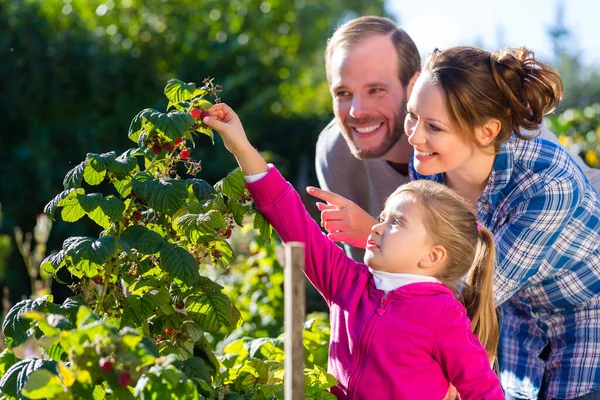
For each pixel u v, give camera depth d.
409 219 2.26
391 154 3.23
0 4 9.30
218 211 2.25
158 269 2.35
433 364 2.17
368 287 2.33
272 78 11.44
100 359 1.79
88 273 2.19
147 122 2.26
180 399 1.78
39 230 5.38
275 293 5.11
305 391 2.17
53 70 9.23
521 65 2.44
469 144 2.42
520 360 2.79
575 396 2.57
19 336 2.07
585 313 2.62
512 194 2.49
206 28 11.19
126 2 10.98
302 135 11.90
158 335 2.34
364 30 3.11
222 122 2.32
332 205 2.66
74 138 9.25
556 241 2.52
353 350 2.21
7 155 9.12
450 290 2.30
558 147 2.53
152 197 2.15
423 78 2.43
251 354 2.73
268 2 12.31
